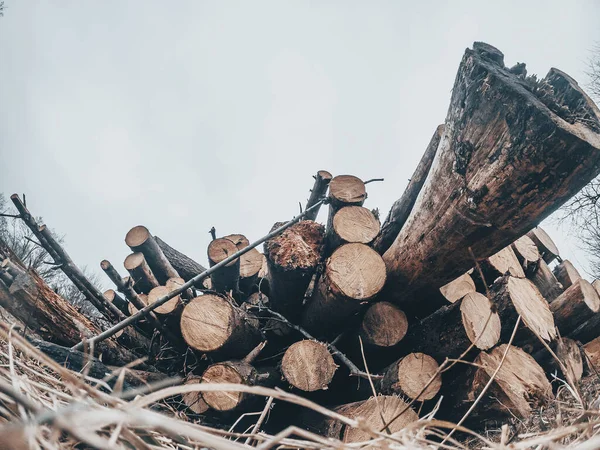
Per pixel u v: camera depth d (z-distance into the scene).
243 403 3.25
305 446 1.11
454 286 4.01
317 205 4.20
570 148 2.14
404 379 3.31
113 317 4.47
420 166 3.77
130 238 5.19
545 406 2.81
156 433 1.25
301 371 3.33
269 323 4.38
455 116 2.72
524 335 3.78
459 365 3.55
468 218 2.71
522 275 4.57
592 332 4.99
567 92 2.40
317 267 3.81
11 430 0.68
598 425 1.32
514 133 2.31
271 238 3.95
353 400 3.88
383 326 3.62
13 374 1.16
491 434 3.01
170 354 4.63
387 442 1.09
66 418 0.73
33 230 4.05
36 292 3.54
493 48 2.69
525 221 2.56
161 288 4.91
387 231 3.97
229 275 4.51
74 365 2.60
